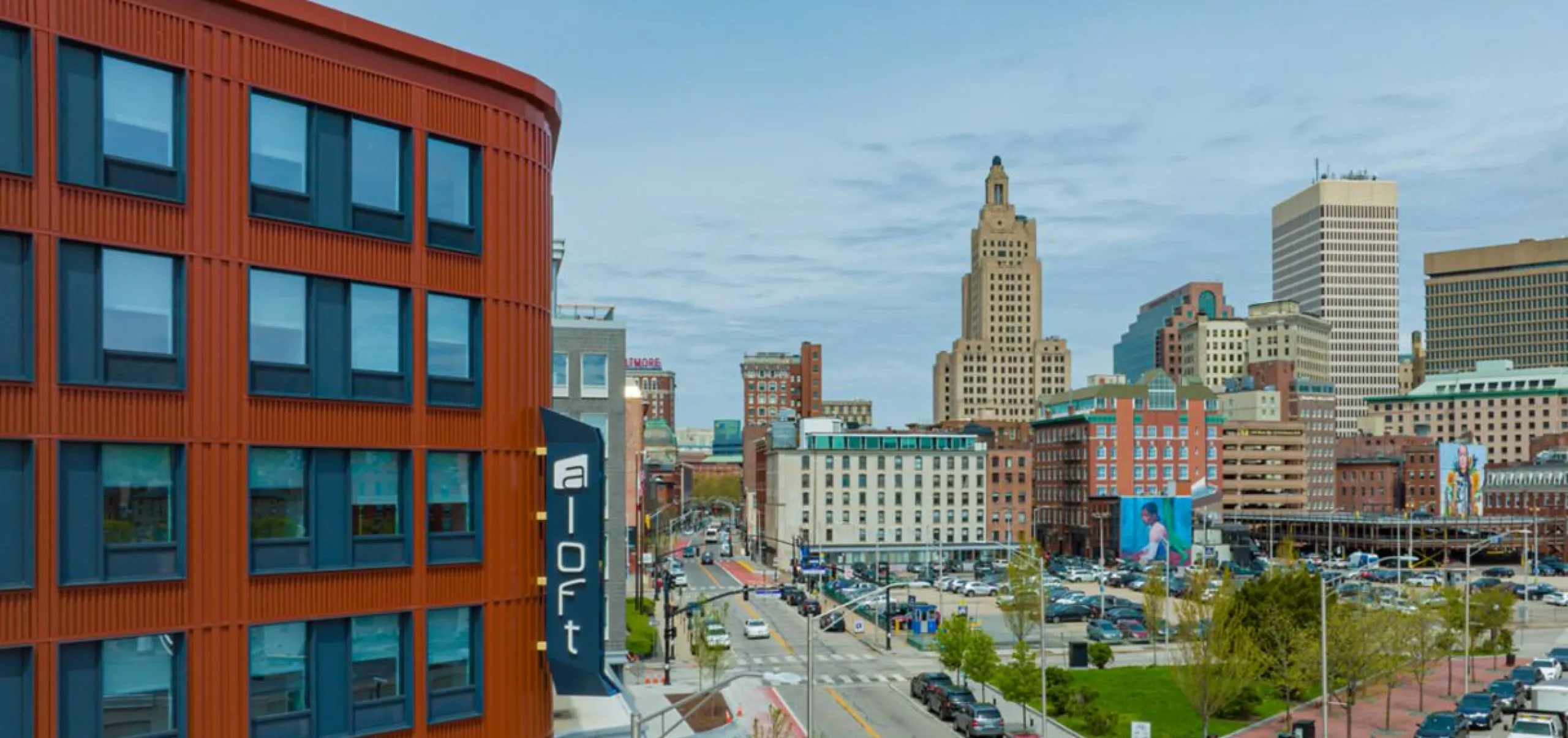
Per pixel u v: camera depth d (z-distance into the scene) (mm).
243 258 23922
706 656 78688
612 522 71688
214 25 23609
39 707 21141
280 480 24547
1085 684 81375
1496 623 93375
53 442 21359
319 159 25266
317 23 25062
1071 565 172125
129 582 22266
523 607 28984
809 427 190000
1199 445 197125
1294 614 71875
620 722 35844
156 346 22766
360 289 25938
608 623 71688
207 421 23359
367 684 25797
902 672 87750
